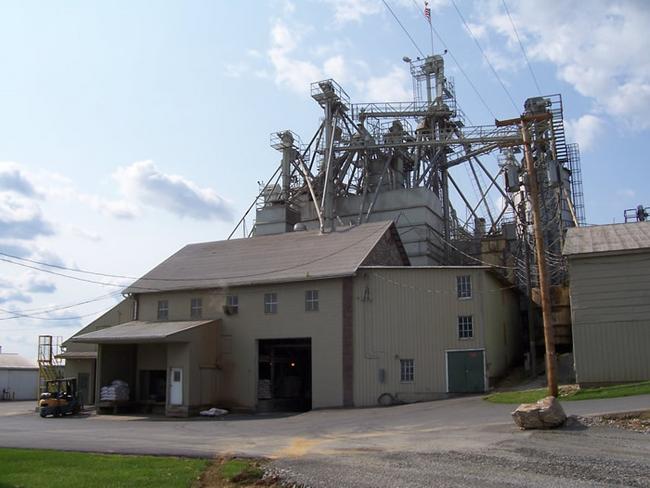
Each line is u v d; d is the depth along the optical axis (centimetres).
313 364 3678
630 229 3133
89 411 4159
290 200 6144
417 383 3497
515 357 4416
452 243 5650
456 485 1255
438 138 5778
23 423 3294
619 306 2747
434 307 3572
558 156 5028
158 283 4338
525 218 4422
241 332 3956
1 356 7350
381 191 5772
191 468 1559
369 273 3672
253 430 2570
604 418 1878
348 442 1967
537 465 1385
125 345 4212
